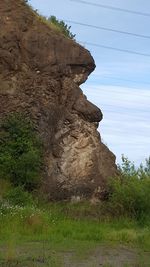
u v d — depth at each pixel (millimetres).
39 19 27312
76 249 14555
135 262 13023
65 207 22219
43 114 24031
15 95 24328
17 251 13422
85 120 25828
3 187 21469
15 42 25453
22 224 17578
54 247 14617
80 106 25703
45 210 20578
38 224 17703
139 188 23172
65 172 23891
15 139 22859
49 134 23984
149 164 25703
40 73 25547
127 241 17234
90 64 27234
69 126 25047
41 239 16047
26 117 23594
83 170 24312
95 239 17297
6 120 23219
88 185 23859
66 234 17750
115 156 26094
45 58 25812
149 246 16031
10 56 25000
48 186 22938
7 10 26344
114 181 24047
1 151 22500
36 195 22297
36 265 11461
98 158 24984
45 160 23438
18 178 22203
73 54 26641
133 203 23047
